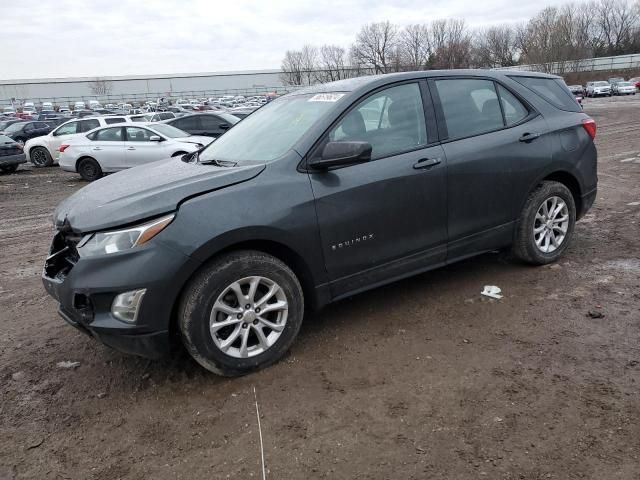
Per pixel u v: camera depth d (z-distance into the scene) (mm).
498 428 2705
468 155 4121
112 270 2979
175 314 3189
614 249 5285
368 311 4184
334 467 2521
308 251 3439
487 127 4352
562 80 5180
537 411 2818
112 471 2605
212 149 4352
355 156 3340
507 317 3922
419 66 68812
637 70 71062
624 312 3873
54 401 3250
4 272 6020
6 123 31078
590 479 2336
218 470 2557
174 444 2771
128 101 98500
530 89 4773
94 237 3070
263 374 3363
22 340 4156
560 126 4762
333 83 4293
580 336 3570
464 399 2965
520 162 4418
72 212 3314
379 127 3836
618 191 7992
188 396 3189
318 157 3529
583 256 5121
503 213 4434
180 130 14617
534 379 3111
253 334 3436
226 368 3258
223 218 3123
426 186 3898
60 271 3383
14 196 11953
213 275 3125
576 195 5047
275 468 2541
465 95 4324
